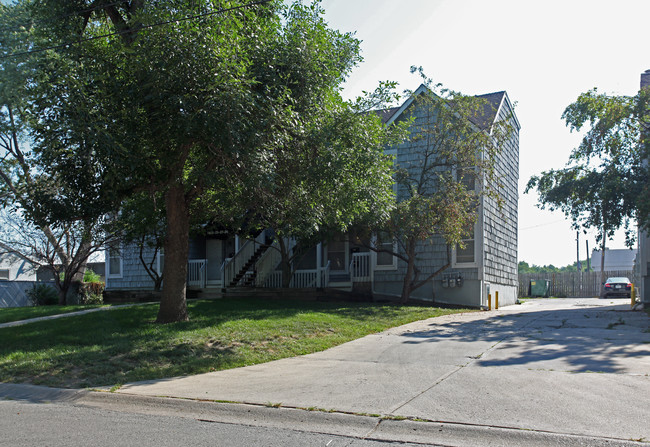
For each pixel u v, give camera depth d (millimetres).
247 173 10594
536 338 11078
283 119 10891
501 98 22328
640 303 19219
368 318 14648
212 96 10102
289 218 12898
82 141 10086
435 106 18453
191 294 21672
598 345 9891
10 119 17234
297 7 12438
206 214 16672
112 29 12828
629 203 17125
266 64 11656
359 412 5980
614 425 5246
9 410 6723
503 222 23125
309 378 7961
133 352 9703
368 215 16578
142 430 5738
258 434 5543
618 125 16672
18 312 16906
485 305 20016
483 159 19484
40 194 11570
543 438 4992
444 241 20469
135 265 25906
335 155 11688
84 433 5629
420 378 7656
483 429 5258
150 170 11453
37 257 21547
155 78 10367
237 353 9836
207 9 10914
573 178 18766
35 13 12227
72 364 8945
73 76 10555
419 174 19656
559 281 36375
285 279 20375
